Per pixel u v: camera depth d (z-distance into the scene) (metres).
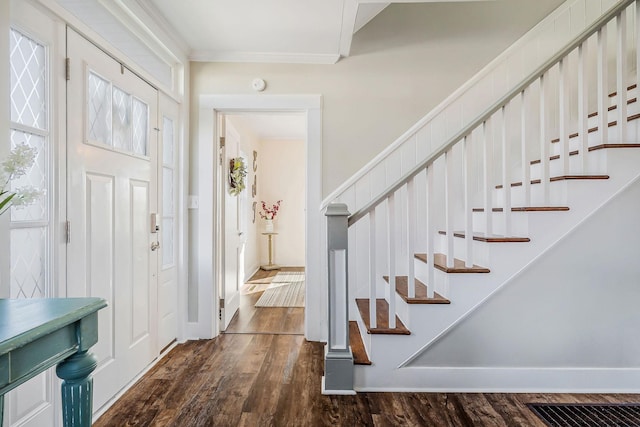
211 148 2.91
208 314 2.91
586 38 1.99
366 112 2.88
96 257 1.86
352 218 2.08
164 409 1.87
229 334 3.02
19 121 1.42
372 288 2.12
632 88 2.46
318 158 2.88
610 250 1.99
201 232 2.92
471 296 2.04
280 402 1.93
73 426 0.92
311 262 2.86
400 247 2.88
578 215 1.99
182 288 2.83
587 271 2.00
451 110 2.88
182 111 2.82
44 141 1.55
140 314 2.28
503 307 2.04
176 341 2.82
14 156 0.98
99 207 1.88
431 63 2.89
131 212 2.18
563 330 2.03
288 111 2.95
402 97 2.88
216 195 2.99
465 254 2.21
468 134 2.06
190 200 2.91
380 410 1.86
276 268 6.29
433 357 2.07
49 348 0.81
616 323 2.01
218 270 3.04
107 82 1.97
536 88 2.90
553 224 2.01
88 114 1.80
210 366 2.38
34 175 1.50
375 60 2.89
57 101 1.59
